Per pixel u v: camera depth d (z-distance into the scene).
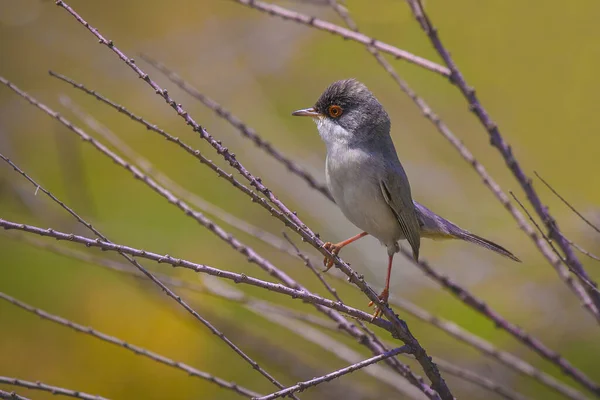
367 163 8.59
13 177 12.25
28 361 11.52
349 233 12.95
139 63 14.81
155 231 12.91
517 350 11.80
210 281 9.34
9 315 11.84
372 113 8.79
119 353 11.52
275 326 11.90
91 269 12.16
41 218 10.96
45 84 14.60
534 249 13.13
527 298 12.63
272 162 13.53
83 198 11.55
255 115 14.56
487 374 11.07
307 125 14.68
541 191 14.10
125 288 11.99
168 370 11.38
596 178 14.34
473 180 14.23
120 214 13.12
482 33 15.27
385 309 6.62
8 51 14.52
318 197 13.22
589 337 12.09
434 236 9.36
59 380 11.38
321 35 15.29
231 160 6.11
